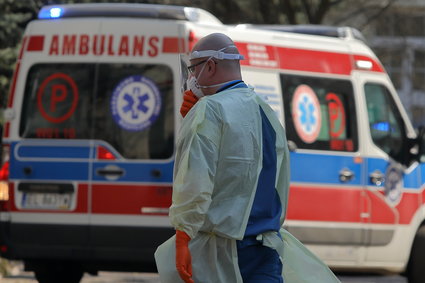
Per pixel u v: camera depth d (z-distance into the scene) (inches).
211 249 454.3
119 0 1685.5
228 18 2059.5
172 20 888.3
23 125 903.1
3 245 899.4
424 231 1042.7
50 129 897.5
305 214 956.0
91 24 893.8
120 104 886.4
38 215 891.4
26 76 904.9
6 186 902.4
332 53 1002.7
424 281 1034.7
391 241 1019.3
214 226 449.7
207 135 444.8
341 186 983.6
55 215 888.3
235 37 919.0
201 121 445.7
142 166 879.1
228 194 452.4
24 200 896.9
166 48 881.5
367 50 1043.3
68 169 888.9
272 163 465.7
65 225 885.8
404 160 1045.2
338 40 1015.0
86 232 881.5
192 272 454.0
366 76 1031.6
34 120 901.2
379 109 1040.2
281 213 474.6
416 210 1045.2
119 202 878.4
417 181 1049.5
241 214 452.4
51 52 901.2
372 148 1015.6
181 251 440.5
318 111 976.9
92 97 890.1
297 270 484.1
